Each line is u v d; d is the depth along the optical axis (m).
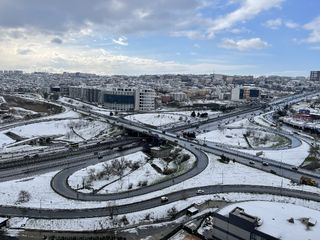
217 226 116.44
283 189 165.38
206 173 187.12
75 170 194.50
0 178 178.25
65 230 122.88
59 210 138.75
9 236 116.69
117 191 163.00
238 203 126.19
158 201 149.50
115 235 120.00
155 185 170.38
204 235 120.06
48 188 164.38
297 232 104.12
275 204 125.56
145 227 126.50
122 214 136.25
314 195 159.00
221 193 158.88
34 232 120.94
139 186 170.50
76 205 144.38
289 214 116.50
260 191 162.12
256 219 108.69
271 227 106.88
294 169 199.38
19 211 137.00
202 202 148.50
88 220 130.62
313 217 114.50
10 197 151.50
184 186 167.75
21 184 168.50
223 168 196.38
